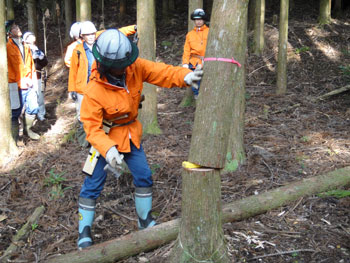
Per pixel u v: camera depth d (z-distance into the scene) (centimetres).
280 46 735
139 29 527
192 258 244
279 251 293
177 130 600
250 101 729
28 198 405
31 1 984
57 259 270
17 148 516
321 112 653
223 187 401
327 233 313
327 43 935
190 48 675
